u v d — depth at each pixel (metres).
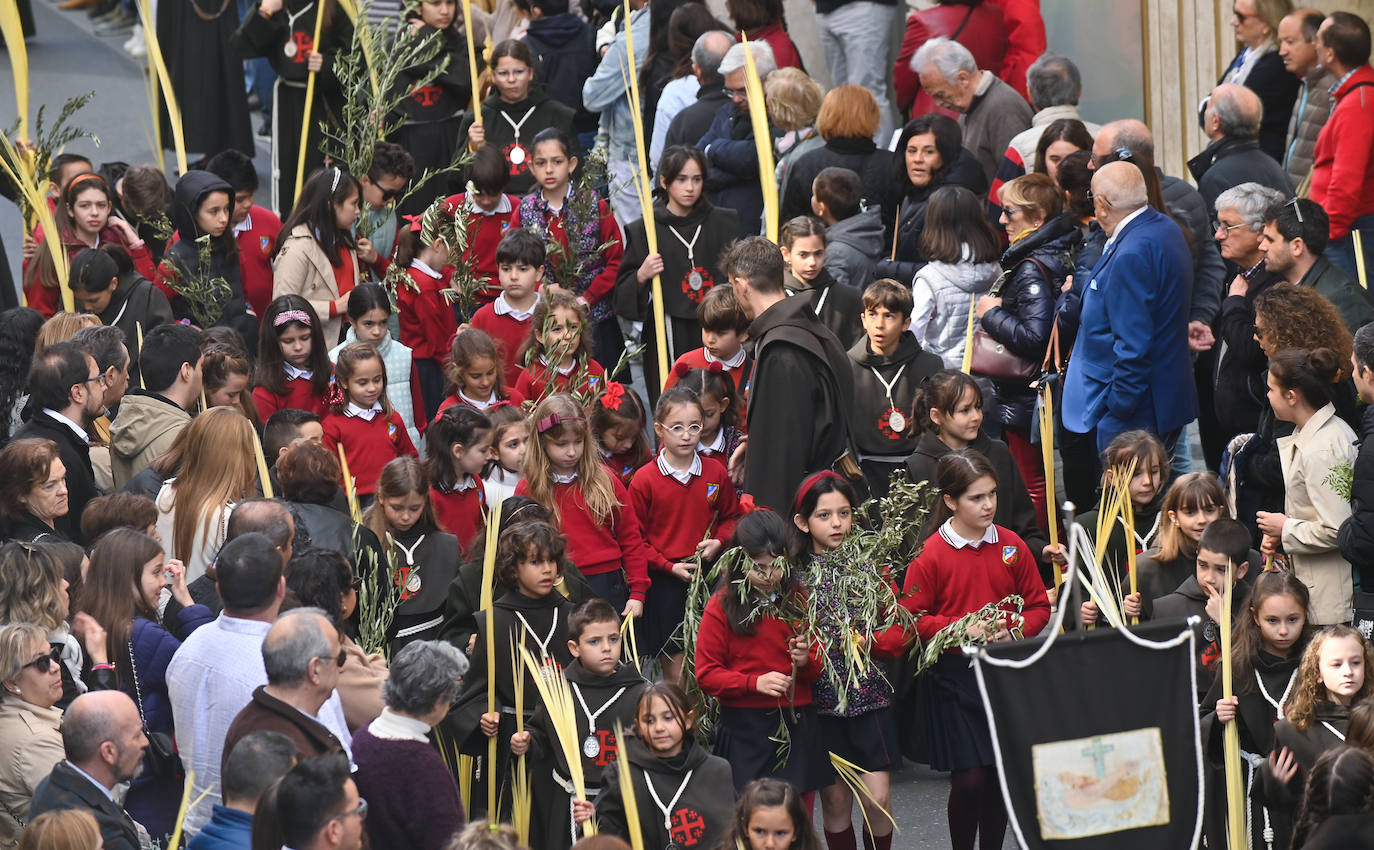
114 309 14.63
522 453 12.32
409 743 8.55
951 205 14.20
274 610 9.09
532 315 14.38
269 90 25.27
